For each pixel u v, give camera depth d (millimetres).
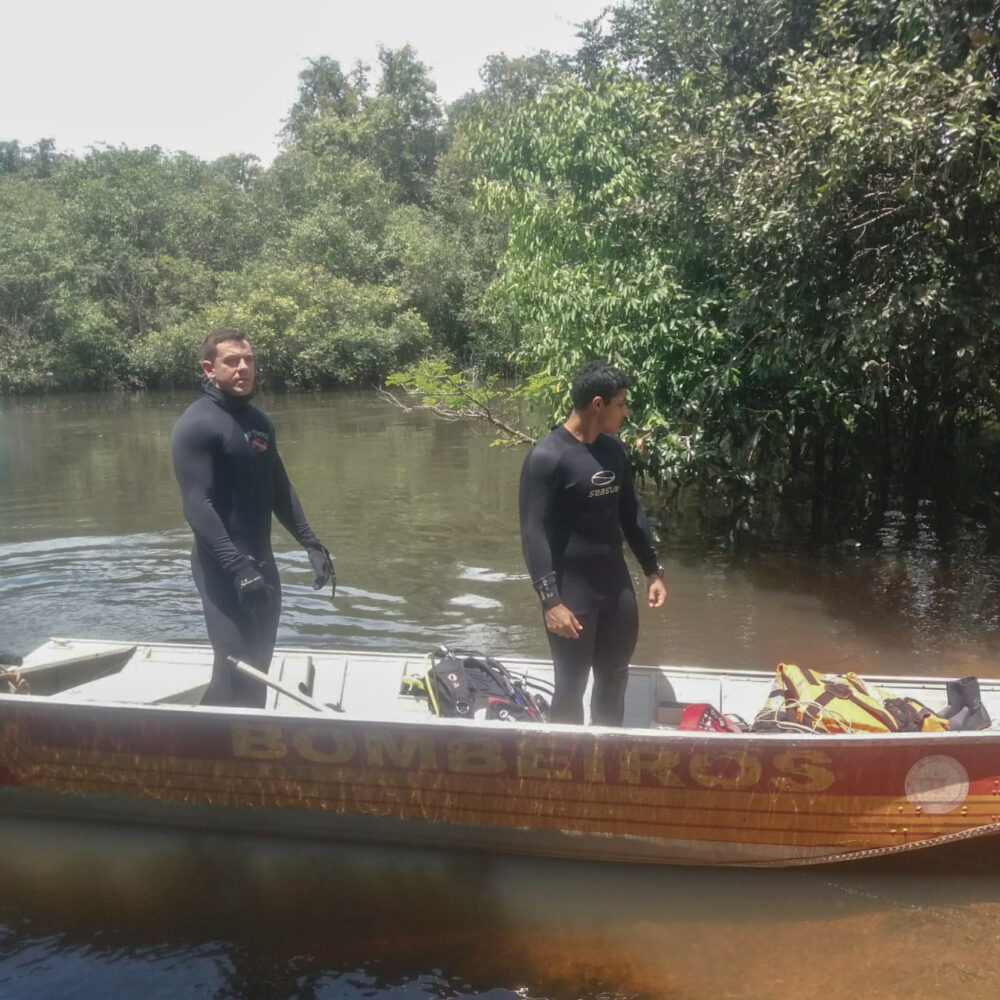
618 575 3697
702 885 3352
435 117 47375
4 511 9969
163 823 3709
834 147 6285
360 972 2838
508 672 4203
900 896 3254
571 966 2863
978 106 6066
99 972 2838
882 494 9695
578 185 9211
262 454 3852
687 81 8828
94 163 37375
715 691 4285
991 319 6480
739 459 8078
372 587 6977
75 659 4480
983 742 3248
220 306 29500
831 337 6953
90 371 29594
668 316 8180
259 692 3951
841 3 7266
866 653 5621
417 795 3488
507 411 13727
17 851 3574
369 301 29656
